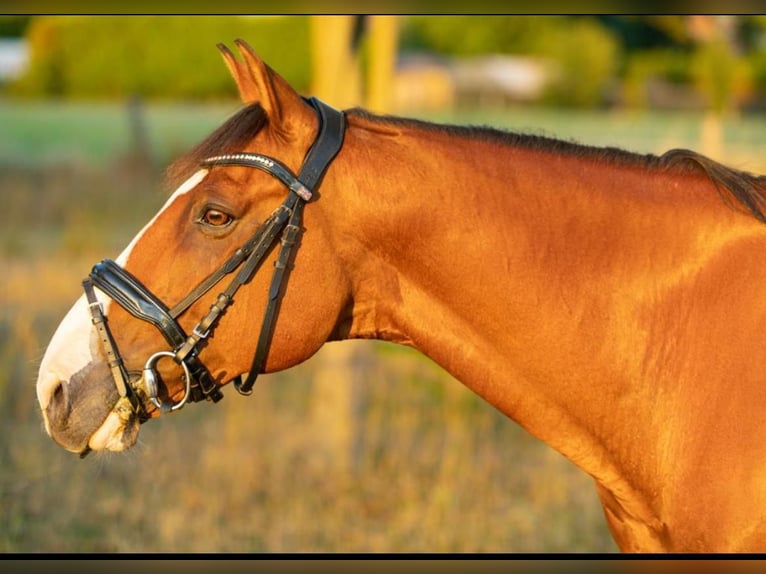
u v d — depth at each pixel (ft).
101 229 69.31
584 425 14.19
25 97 178.70
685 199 14.12
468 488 31.24
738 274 13.70
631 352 13.84
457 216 13.83
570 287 13.84
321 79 32.99
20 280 53.78
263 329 13.70
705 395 13.56
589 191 14.07
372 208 13.82
